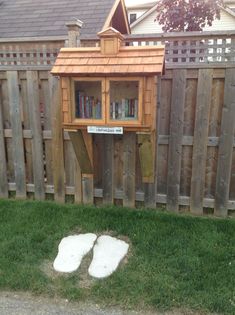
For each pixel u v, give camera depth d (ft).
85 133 10.61
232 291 7.75
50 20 23.09
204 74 10.16
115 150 11.60
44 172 12.55
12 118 12.16
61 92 9.82
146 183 11.53
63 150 12.02
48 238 10.10
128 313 7.32
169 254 9.15
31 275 8.51
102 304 7.61
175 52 10.44
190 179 11.24
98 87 9.86
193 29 18.65
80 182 12.15
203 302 7.45
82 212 11.41
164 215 11.05
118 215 11.14
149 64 8.98
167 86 10.65
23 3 26.78
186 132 10.87
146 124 9.45
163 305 7.44
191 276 8.26
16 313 7.41
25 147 12.51
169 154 11.10
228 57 9.98
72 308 7.53
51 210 11.63
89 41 12.44
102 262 8.97
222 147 10.57
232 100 10.14
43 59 11.39
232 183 10.91
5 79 11.94
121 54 9.37
